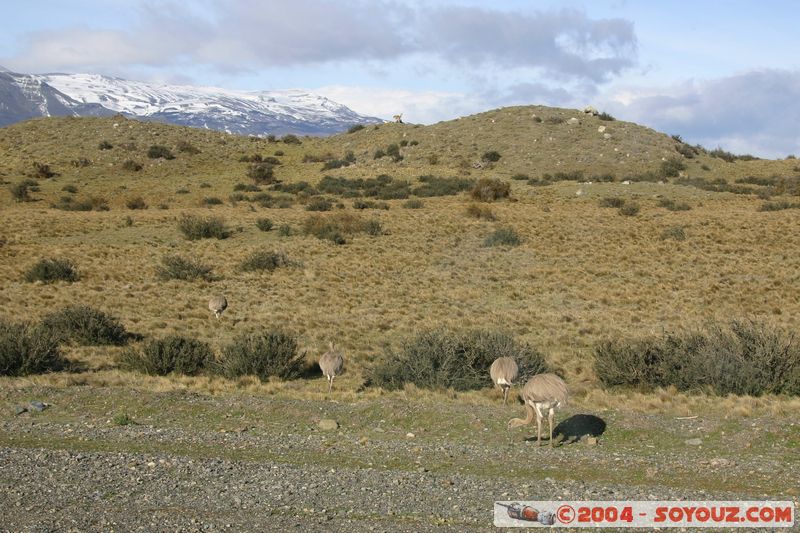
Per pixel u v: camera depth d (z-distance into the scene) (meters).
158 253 46.31
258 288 37.28
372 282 38.94
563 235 51.59
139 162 97.50
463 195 74.94
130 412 16.34
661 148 98.56
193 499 10.28
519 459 12.56
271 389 19.12
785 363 17.81
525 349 20.72
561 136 103.38
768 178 86.75
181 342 22.17
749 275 39.06
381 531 9.02
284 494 10.48
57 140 105.88
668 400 16.91
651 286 37.00
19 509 9.84
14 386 18.30
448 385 19.17
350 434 14.72
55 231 53.59
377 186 82.00
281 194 81.00
